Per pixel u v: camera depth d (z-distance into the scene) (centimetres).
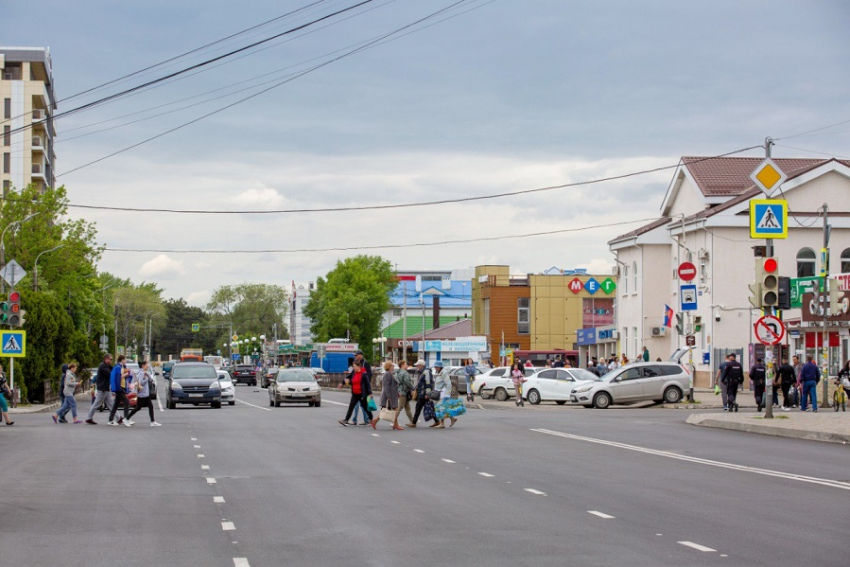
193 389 4372
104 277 16212
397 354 10556
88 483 1563
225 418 3497
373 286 10638
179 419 3441
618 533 1083
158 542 1040
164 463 1877
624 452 2069
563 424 2991
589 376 4488
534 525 1138
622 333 6419
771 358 2841
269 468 1780
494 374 5184
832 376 4288
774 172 2897
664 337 6022
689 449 2136
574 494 1410
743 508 1270
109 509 1280
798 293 4638
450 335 10606
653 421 3128
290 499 1370
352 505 1307
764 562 922
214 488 1496
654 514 1221
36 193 6844
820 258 5294
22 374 4741
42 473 1708
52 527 1140
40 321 4806
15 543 1036
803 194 5306
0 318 3966
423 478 1614
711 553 966
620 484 1524
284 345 12481
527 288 9081
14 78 10531
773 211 2775
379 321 10788
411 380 2895
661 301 6056
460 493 1425
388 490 1463
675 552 970
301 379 4659
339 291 10612
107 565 919
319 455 2031
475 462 1872
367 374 3008
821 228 5269
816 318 4312
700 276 5488
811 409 3606
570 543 1022
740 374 3669
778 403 3859
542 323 9025
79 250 6775
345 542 1033
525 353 8369
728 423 2788
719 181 5681
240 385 10106
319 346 8781
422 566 906
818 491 1439
